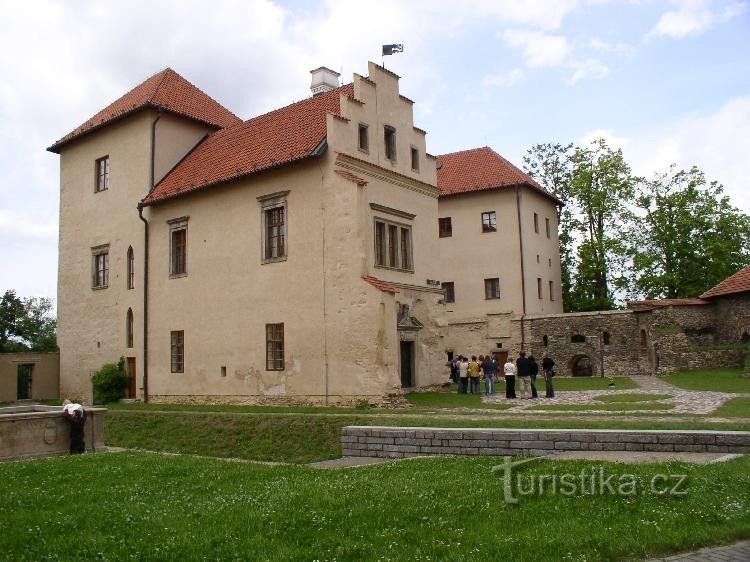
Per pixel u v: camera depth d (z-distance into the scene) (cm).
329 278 2777
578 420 1800
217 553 790
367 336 2636
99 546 841
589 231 5544
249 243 3083
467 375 3167
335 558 752
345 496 1040
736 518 850
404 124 3272
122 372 3591
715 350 3647
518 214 4706
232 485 1218
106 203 3825
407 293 3105
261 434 2211
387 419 2067
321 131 2950
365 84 3030
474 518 894
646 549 753
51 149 4197
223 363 3138
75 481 1298
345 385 2686
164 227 3491
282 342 2931
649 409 2069
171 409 2911
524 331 4466
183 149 3753
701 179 5291
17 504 1094
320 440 2053
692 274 5234
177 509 1018
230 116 4075
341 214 2762
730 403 2114
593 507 930
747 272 3772
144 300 3531
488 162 4988
